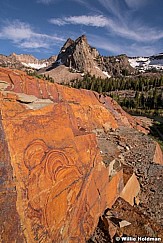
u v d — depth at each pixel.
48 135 6.09
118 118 21.83
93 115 16.09
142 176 11.78
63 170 5.95
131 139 17.09
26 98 6.42
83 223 6.35
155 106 70.50
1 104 5.29
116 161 9.81
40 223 4.86
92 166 7.28
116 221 7.13
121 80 110.88
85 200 6.56
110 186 8.14
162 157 17.92
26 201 4.71
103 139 14.45
